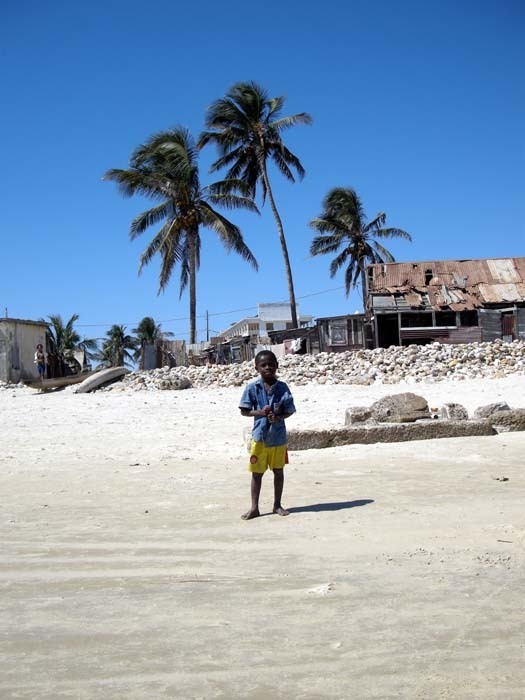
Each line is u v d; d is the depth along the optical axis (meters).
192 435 13.27
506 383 21.58
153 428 14.59
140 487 7.70
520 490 6.88
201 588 4.00
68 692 2.70
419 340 36.19
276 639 3.19
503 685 2.68
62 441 12.67
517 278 38.16
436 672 2.80
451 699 2.58
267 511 6.27
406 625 3.31
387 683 2.72
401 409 12.31
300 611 3.55
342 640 3.15
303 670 2.85
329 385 24.30
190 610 3.62
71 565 4.58
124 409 18.89
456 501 6.41
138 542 5.18
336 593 3.83
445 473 8.02
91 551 4.94
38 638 3.27
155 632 3.31
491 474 7.87
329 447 10.54
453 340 35.25
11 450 11.48
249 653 3.04
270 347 38.56
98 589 4.04
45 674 2.87
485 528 5.32
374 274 39.06
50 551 4.96
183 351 40.03
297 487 7.45
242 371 28.25
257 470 6.07
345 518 5.83
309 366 28.03
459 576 4.10
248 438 11.12
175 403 20.17
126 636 3.27
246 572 4.31
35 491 7.60
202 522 5.87
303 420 14.96
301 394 21.62
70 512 6.40
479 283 38.03
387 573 4.20
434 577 4.09
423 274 38.78
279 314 80.25
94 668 2.92
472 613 3.45
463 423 11.20
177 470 8.93
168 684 2.76
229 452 10.76
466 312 37.09
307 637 3.20
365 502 6.50
